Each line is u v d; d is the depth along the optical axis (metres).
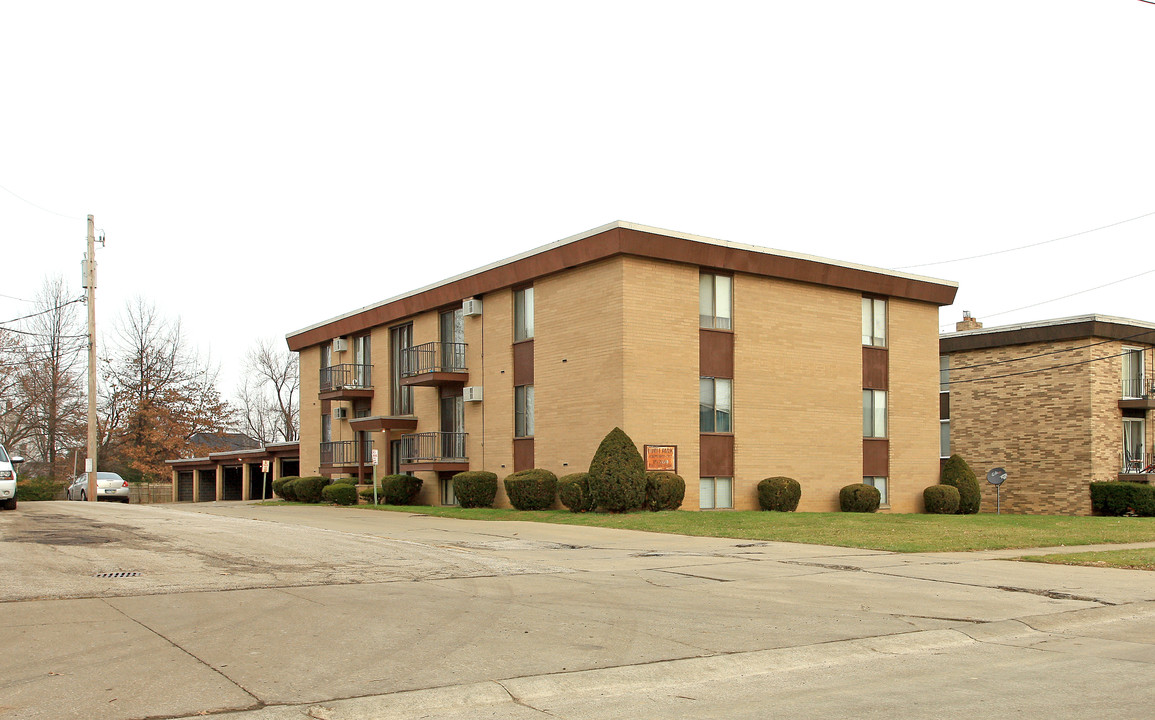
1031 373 36.00
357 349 39.59
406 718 6.21
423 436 33.38
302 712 6.09
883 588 12.23
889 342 31.77
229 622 8.81
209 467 55.53
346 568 13.03
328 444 40.84
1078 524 24.14
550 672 7.31
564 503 25.20
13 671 6.85
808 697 6.89
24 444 58.16
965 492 32.38
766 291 28.50
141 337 64.12
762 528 20.44
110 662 7.16
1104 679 7.50
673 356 26.03
